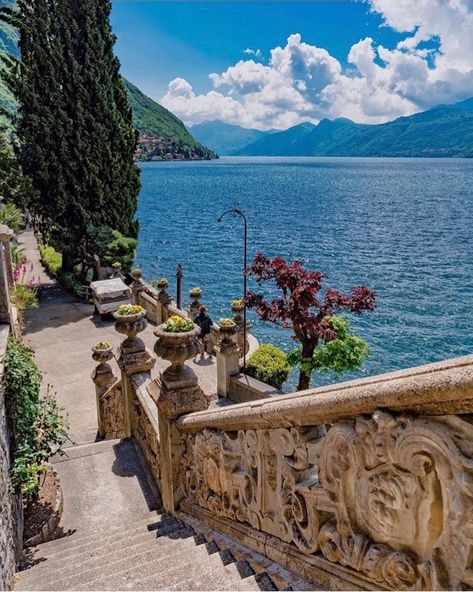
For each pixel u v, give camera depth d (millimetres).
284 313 9680
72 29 18469
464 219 49719
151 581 3387
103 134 19203
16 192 17984
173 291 27328
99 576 3924
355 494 2230
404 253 34000
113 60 19859
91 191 19547
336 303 9781
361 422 2113
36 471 5113
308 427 2678
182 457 5023
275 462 3094
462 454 1643
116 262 19000
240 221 52375
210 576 3291
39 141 18516
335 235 42188
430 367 1741
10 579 4180
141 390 6789
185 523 4859
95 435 9234
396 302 23281
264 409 2969
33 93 17938
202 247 39344
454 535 1702
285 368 11125
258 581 2982
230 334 10805
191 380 4895
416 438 1812
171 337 4672
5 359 5109
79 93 18578
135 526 5230
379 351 17797
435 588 1779
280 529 3086
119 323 7215
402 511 1946
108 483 6445
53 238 19562
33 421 5504
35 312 17219
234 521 3863
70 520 5727
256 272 10133
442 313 21734
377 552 2096
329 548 2473
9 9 17641
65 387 11445
